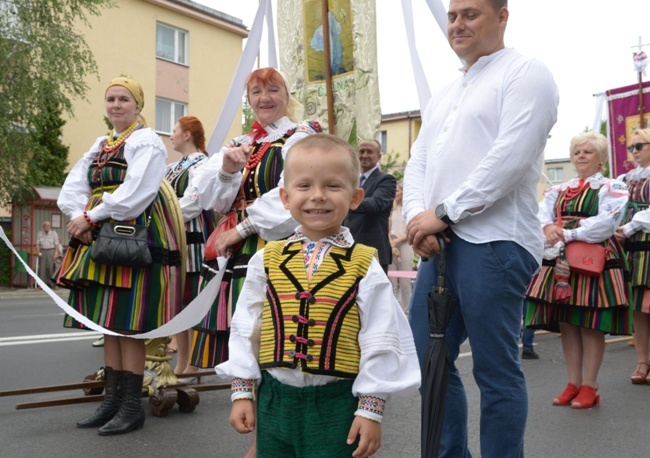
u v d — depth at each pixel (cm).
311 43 416
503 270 255
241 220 325
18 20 1622
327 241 203
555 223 475
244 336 202
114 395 389
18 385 491
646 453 352
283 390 195
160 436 369
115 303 362
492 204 256
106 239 350
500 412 256
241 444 357
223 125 391
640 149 587
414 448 354
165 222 382
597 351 454
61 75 1644
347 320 194
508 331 258
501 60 266
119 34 2127
